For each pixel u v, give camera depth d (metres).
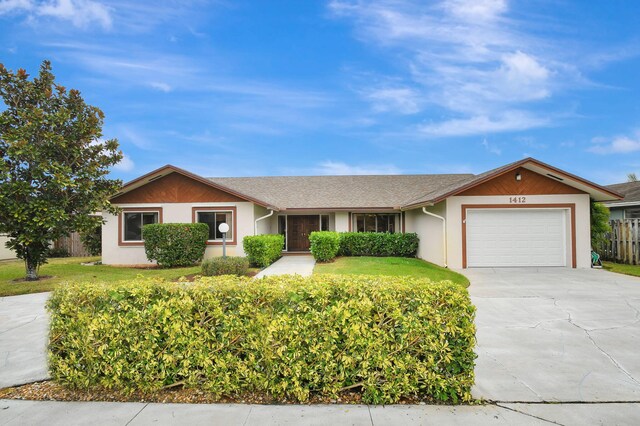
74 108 11.95
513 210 13.31
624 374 4.11
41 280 11.08
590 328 5.93
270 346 3.43
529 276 11.41
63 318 3.70
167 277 11.47
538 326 6.05
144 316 3.54
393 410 3.25
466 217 13.36
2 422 3.11
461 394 3.40
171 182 15.34
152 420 3.12
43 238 10.84
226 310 3.57
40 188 10.95
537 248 13.27
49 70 11.81
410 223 18.58
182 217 15.31
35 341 5.39
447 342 3.39
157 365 3.53
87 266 14.44
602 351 4.86
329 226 19.58
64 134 11.62
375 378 3.38
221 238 15.38
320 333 3.40
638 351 4.86
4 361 4.55
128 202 15.30
